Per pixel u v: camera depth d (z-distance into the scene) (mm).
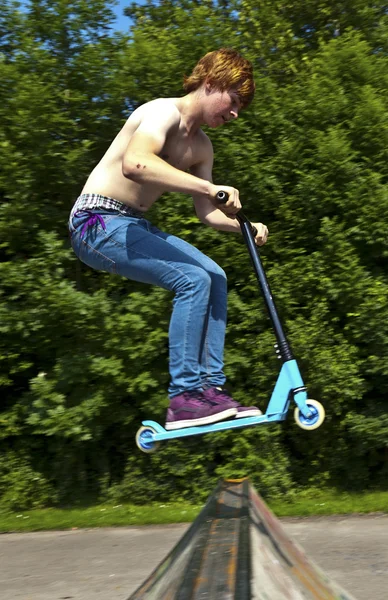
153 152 4035
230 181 8602
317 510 7426
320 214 8617
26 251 8320
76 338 8078
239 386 8445
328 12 13453
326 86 9055
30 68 8414
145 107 4309
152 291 8094
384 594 4734
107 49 8727
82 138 8719
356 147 8852
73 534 6938
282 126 8922
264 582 1402
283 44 11422
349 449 8484
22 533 7078
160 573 1808
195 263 4188
